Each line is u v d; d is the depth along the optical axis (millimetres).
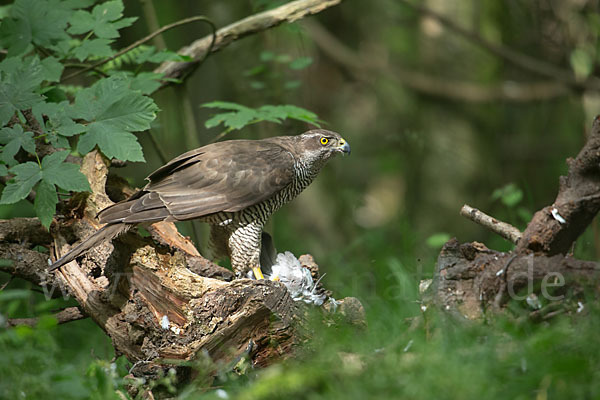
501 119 23125
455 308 8047
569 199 8391
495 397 6309
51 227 9648
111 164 10797
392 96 24031
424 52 22297
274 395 6723
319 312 8664
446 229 20391
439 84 22016
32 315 10516
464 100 21859
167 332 8188
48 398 6961
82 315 9492
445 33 21844
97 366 7836
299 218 21188
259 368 8227
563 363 6430
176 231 10008
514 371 6664
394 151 23766
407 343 8047
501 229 9195
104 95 9664
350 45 24719
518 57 20953
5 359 7172
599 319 7238
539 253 8336
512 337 7434
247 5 18062
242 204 9961
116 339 8570
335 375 6852
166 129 17438
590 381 6352
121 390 8148
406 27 23656
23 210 15906
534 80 24938
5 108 9625
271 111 11664
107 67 12781
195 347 7953
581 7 19750
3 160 9328
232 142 10562
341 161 24875
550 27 20672
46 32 11055
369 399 6344
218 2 18469
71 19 11461
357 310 9133
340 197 21500
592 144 8266
